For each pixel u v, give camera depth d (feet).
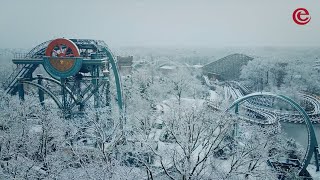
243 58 492.95
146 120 131.13
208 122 92.84
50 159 91.66
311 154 143.54
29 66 146.10
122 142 100.07
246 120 173.06
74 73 137.08
